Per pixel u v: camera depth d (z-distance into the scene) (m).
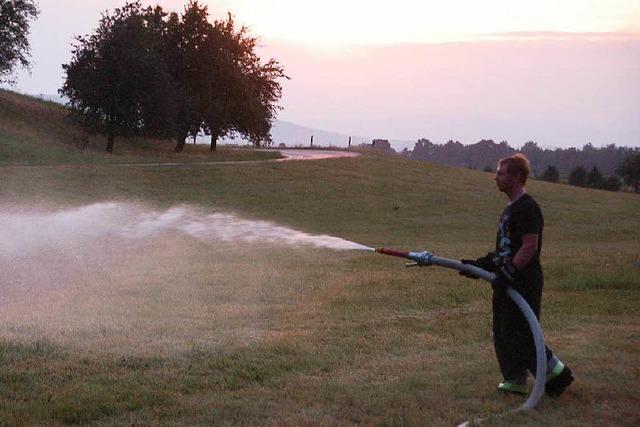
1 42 49.16
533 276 5.52
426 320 8.66
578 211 37.75
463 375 6.19
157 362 6.61
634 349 7.16
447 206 36.44
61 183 31.38
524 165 5.53
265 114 58.34
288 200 34.38
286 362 6.64
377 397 5.57
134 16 49.59
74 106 48.97
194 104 54.03
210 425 4.99
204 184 35.91
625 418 5.08
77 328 8.09
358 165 47.75
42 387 5.79
